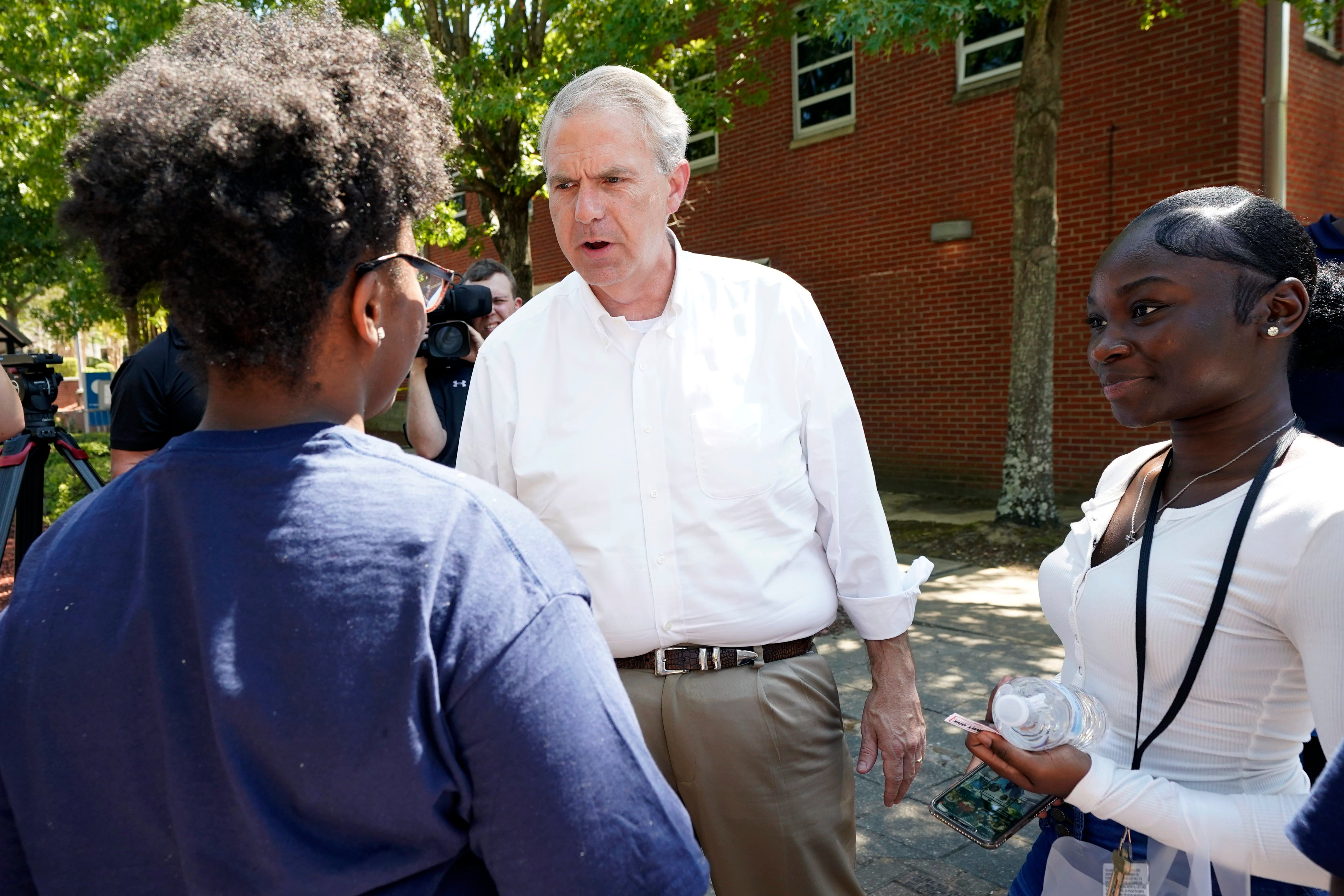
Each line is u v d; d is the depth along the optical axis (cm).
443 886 76
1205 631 111
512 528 79
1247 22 679
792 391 172
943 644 448
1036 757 113
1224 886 108
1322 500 103
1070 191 781
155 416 264
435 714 71
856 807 295
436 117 90
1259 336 112
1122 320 116
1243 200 114
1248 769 113
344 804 71
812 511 178
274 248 74
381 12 766
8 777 75
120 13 774
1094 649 125
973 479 862
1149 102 728
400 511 75
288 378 80
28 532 290
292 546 73
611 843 73
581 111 162
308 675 71
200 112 74
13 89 835
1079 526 135
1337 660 99
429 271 89
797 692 167
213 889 72
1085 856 123
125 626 74
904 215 887
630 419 168
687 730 163
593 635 79
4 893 78
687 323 169
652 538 166
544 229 1286
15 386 284
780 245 1000
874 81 895
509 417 178
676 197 177
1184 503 118
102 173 75
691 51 809
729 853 166
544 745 72
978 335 845
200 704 72
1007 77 798
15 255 1464
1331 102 764
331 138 75
